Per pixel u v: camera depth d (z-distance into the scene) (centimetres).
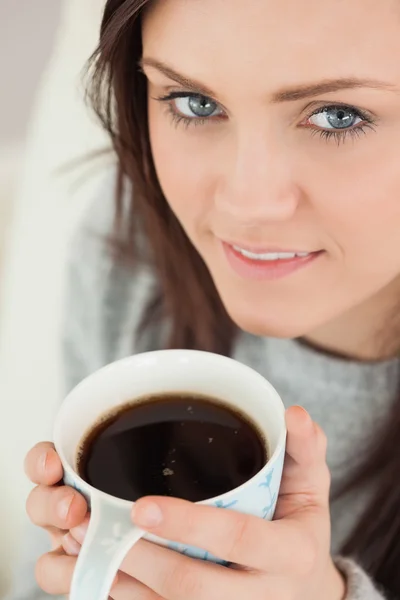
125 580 42
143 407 43
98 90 55
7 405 78
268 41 42
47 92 74
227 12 42
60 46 73
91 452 42
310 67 42
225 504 38
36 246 74
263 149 45
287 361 61
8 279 78
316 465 43
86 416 42
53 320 73
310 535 42
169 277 63
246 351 63
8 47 101
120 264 67
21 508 79
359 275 49
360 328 58
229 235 49
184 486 40
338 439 61
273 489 40
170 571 40
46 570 43
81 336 71
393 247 48
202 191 50
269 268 50
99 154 68
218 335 63
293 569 41
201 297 63
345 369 59
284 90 43
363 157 45
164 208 60
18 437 78
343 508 62
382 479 59
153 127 51
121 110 55
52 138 73
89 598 36
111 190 69
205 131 48
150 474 40
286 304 51
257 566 40
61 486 40
